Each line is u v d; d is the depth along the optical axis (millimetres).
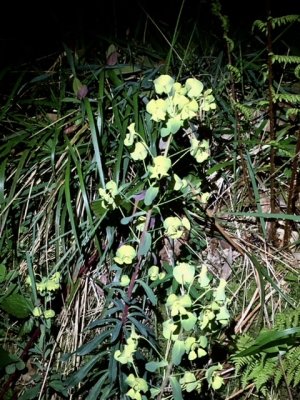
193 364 561
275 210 614
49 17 812
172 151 595
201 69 705
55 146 604
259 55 692
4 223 593
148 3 828
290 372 509
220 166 602
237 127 598
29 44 773
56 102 662
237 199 633
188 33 774
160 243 598
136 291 569
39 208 621
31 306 572
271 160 558
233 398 558
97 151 553
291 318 535
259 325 569
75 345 580
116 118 595
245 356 510
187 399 551
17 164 635
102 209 566
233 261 608
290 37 763
